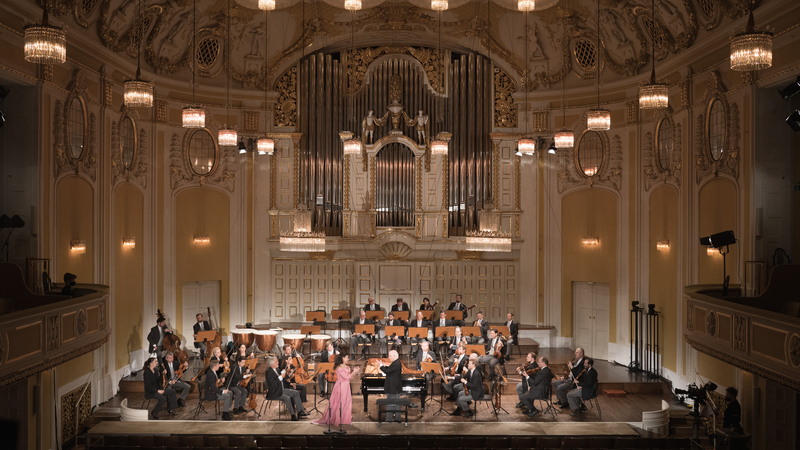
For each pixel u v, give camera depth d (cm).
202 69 1778
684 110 1468
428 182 1891
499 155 1881
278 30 1822
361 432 1152
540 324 1861
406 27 1836
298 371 1303
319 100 1875
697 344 1164
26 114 1186
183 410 1314
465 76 1897
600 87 1769
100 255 1414
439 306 1888
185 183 1739
